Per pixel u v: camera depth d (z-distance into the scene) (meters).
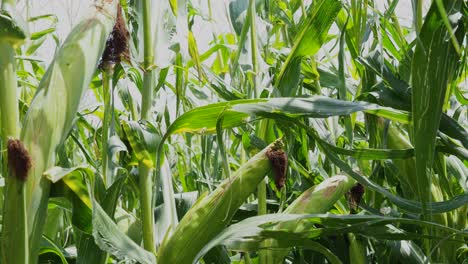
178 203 1.53
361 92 1.46
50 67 1.07
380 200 1.52
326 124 1.58
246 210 1.53
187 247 1.15
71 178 1.09
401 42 1.52
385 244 1.44
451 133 1.21
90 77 1.09
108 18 1.12
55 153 1.05
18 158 1.00
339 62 1.32
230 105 1.13
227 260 1.33
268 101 1.13
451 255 1.42
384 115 1.18
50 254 1.31
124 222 1.28
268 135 1.38
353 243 1.41
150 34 1.22
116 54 1.19
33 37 1.51
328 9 1.32
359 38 1.36
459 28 1.12
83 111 1.68
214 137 1.64
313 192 1.31
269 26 1.63
